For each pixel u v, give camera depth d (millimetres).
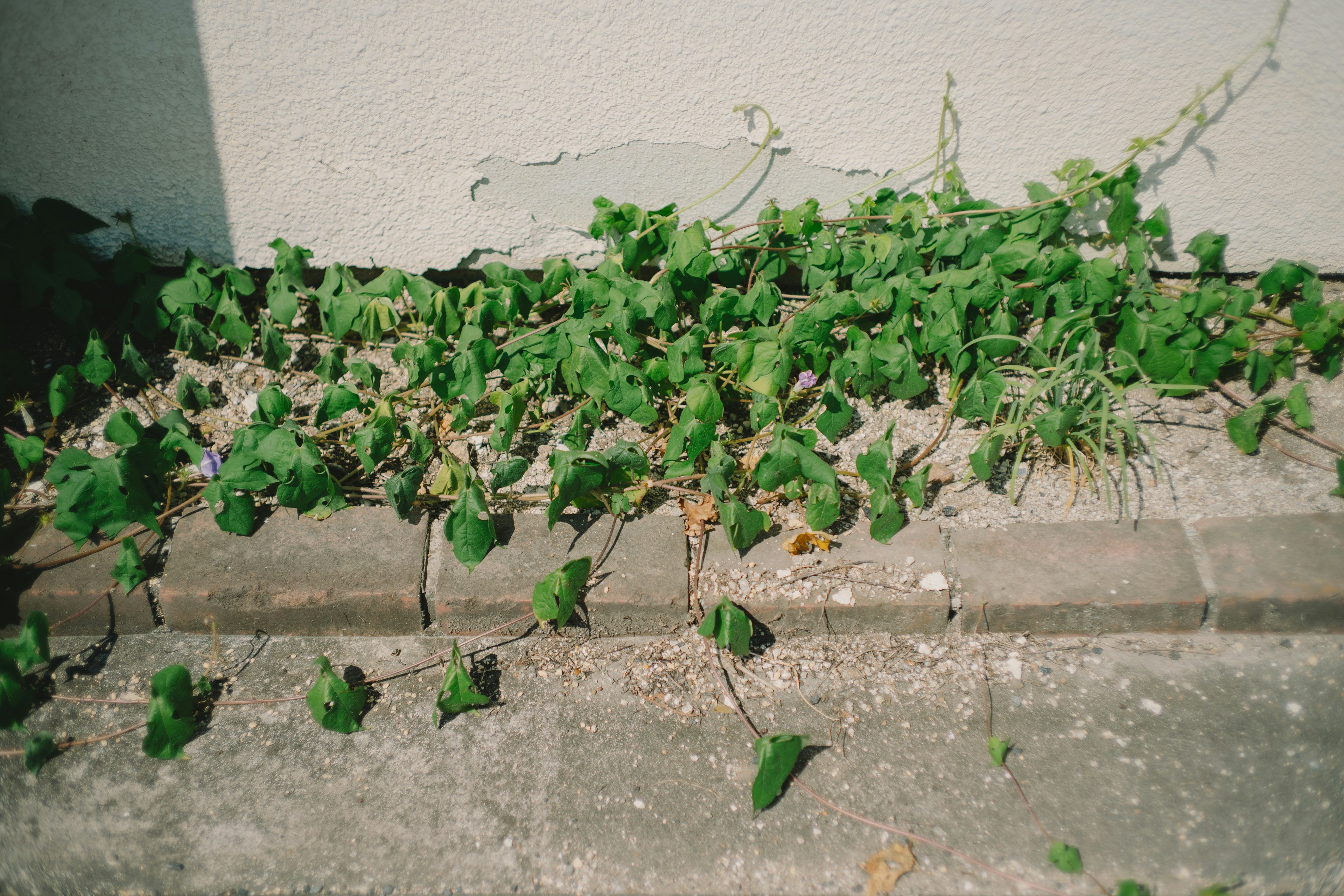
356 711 1004
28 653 987
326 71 1181
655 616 1059
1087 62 1197
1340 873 925
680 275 1208
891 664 1047
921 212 1254
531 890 928
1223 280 1267
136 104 1191
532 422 1195
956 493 1133
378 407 1118
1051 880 925
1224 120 1227
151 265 1281
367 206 1272
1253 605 1046
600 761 992
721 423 1196
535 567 1064
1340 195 1264
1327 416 1189
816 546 1082
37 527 1094
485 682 1038
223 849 947
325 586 1050
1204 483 1132
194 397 1171
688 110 1224
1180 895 918
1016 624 1060
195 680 1039
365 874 935
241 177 1247
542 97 1207
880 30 1176
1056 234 1298
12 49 1149
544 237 1308
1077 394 1142
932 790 973
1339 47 1172
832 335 1199
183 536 1081
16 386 1189
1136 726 1004
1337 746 992
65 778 984
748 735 1005
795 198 1295
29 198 1246
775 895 924
